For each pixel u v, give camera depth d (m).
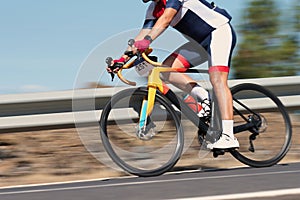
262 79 11.64
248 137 10.93
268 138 10.27
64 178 10.05
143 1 9.34
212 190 7.29
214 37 9.22
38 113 10.81
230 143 9.33
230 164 10.68
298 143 11.79
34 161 10.84
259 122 9.89
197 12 9.16
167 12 9.01
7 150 11.16
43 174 10.33
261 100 10.83
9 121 10.70
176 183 8.01
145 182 8.41
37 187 8.51
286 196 6.72
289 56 15.56
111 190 7.60
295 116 12.09
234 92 9.84
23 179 10.02
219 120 9.45
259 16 15.66
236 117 9.88
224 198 6.68
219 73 9.24
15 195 7.59
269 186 7.39
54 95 10.77
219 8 9.44
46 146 11.24
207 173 9.23
